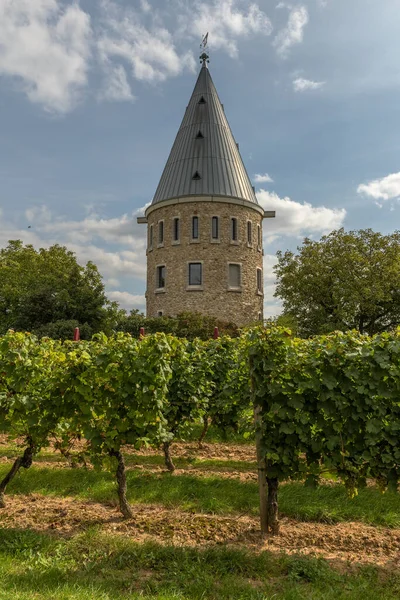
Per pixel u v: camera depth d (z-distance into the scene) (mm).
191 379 10039
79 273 30188
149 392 6555
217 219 42719
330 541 5883
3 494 7086
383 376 6059
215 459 10203
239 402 10594
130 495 7430
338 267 33312
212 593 4551
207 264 41875
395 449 6094
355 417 6062
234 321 41625
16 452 9953
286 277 35250
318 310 34500
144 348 6582
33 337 7363
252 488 7789
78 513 6691
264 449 6082
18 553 5277
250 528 6238
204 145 44500
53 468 8812
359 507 6871
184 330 29297
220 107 47469
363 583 4734
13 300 35156
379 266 33062
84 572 4902
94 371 6488
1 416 7000
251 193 45781
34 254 43281
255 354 6188
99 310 29406
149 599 4328
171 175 44750
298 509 6766
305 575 4906
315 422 6172
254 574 4949
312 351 6320
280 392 6031
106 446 6582
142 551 5316
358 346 6219
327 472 6328
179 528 6156
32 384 7059
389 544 5793
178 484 7887
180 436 10117
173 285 42406
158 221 44469
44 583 4586
